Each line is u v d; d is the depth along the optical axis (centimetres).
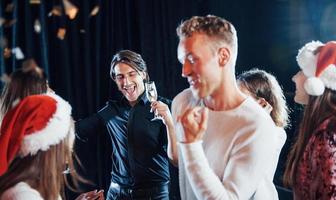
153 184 269
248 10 394
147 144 267
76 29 367
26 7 353
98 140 369
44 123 151
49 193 154
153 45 384
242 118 146
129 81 270
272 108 250
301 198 159
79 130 284
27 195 147
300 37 383
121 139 277
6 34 356
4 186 149
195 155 140
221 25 144
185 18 392
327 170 149
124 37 382
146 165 268
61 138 154
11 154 149
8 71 356
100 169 372
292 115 367
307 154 156
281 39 390
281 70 390
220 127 150
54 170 155
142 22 379
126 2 378
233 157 145
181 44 146
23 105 154
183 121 141
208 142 151
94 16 371
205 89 146
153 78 385
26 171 150
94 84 375
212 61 143
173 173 377
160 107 235
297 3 383
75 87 371
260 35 395
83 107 375
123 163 276
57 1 356
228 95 151
